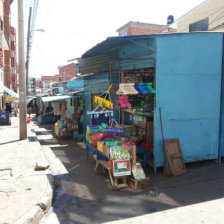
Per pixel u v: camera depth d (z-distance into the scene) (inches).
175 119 250.2
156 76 238.8
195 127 259.8
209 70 260.1
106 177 233.9
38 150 310.5
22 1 366.6
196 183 214.1
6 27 1096.2
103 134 263.3
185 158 257.1
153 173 245.3
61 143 407.5
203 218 151.3
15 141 373.1
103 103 256.5
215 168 256.2
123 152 206.4
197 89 256.8
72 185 212.7
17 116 911.0
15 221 134.5
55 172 250.4
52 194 181.6
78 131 456.8
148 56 253.0
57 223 146.9
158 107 242.5
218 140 272.2
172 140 245.6
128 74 283.6
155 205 170.9
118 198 184.1
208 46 257.1
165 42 239.0
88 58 402.9
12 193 173.0
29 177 207.0
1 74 792.3
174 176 233.5
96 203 175.5
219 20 510.6
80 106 456.4
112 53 334.0
